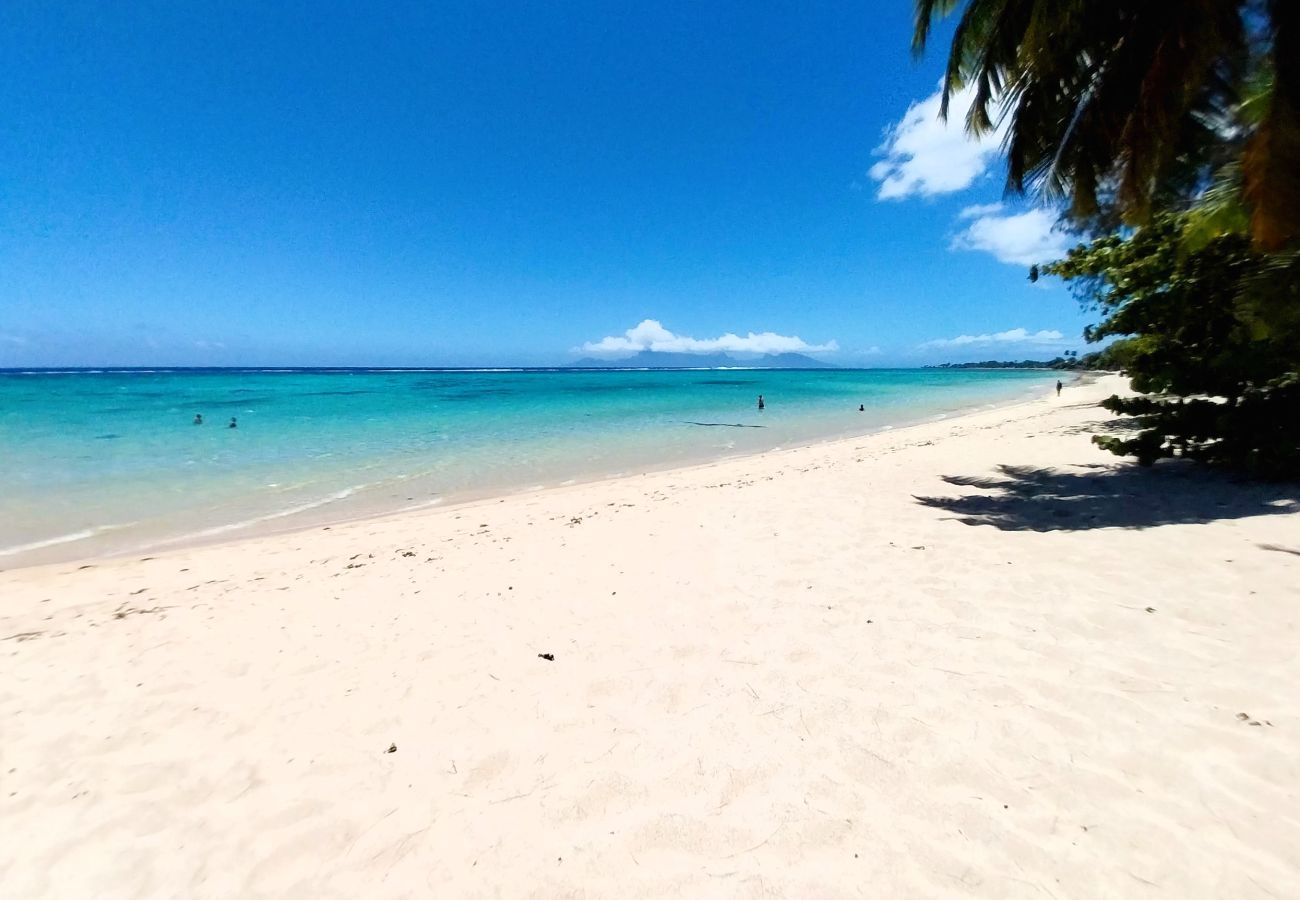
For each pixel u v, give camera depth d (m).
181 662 4.41
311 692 3.84
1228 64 6.57
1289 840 2.16
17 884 2.40
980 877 2.12
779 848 2.32
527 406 32.88
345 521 9.51
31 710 3.80
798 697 3.37
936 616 4.30
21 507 10.19
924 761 2.76
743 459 15.17
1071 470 9.21
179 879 2.39
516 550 6.97
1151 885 2.03
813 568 5.51
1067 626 3.97
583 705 3.46
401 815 2.66
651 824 2.49
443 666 4.07
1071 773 2.60
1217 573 4.59
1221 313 7.57
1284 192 5.84
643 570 5.84
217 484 12.10
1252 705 2.95
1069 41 7.17
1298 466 6.82
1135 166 7.09
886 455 12.88
